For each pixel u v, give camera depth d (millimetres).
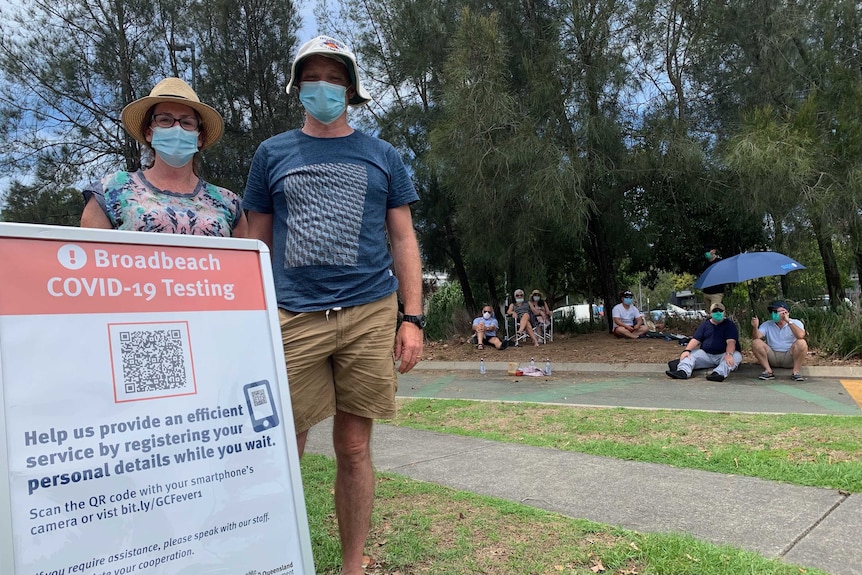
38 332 1689
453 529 3463
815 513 3570
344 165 2744
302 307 2635
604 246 14633
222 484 1910
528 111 12430
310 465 4875
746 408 6875
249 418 2021
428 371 12492
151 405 1830
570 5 12219
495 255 13820
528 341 14828
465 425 6512
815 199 10312
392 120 16078
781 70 11859
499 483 4363
